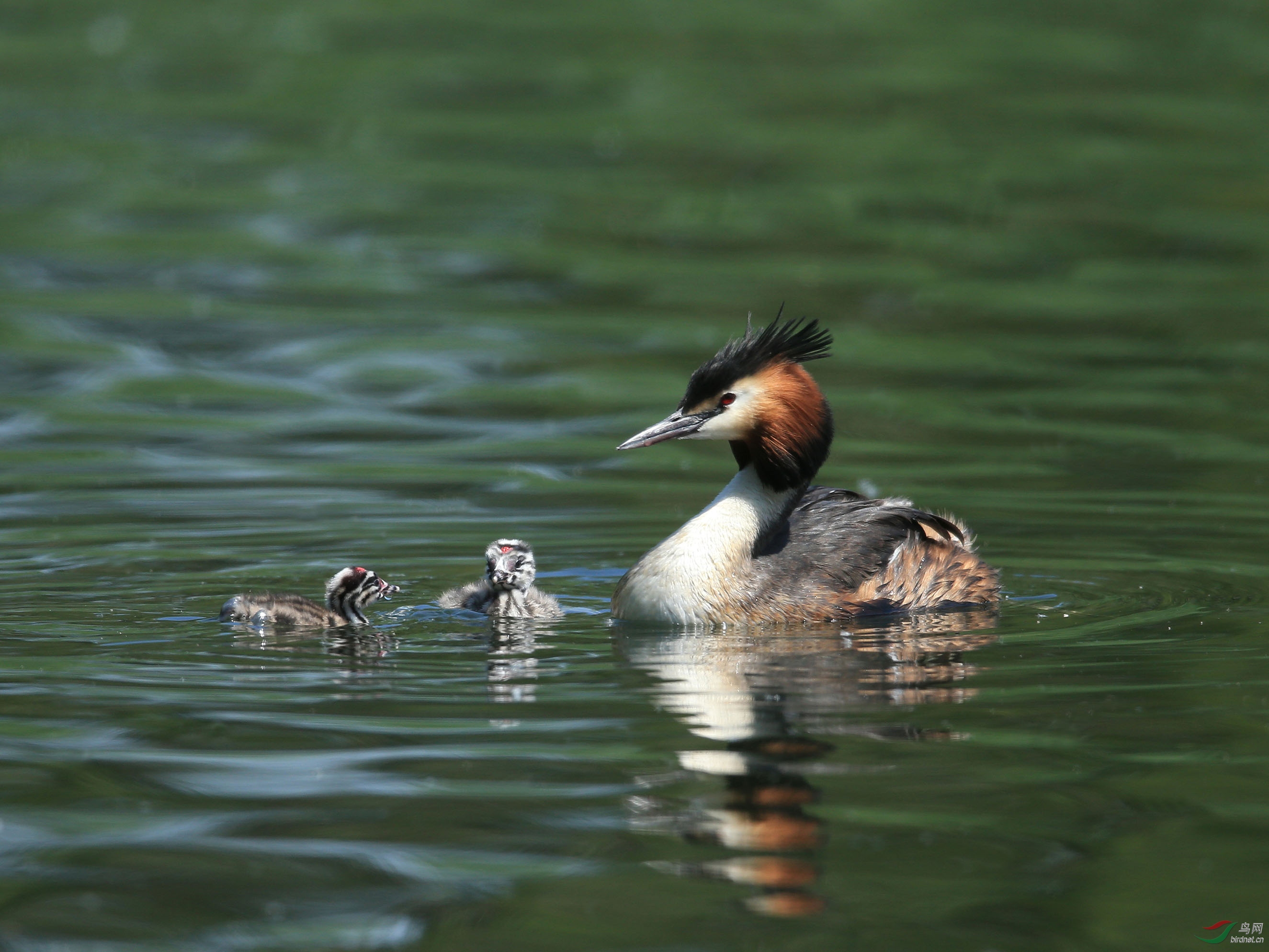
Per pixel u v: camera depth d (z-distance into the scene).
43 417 19.19
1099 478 16.80
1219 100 37.19
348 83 38.88
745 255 27.66
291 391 20.61
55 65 40.12
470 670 10.23
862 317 24.41
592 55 41.69
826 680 9.98
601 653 10.84
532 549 13.55
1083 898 6.83
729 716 9.17
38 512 15.16
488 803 7.81
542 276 26.41
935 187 31.41
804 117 36.19
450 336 23.16
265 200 30.41
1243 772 8.23
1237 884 6.98
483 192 31.14
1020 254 27.86
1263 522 14.95
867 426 19.27
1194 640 10.91
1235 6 46.84
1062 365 21.97
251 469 17.14
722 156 33.56
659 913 6.73
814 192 31.33
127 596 12.19
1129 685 9.78
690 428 12.34
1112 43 42.84
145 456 17.61
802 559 12.25
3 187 30.73
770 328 12.59
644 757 8.42
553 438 18.84
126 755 8.44
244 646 10.80
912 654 10.68
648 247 28.00
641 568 12.06
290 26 44.91
